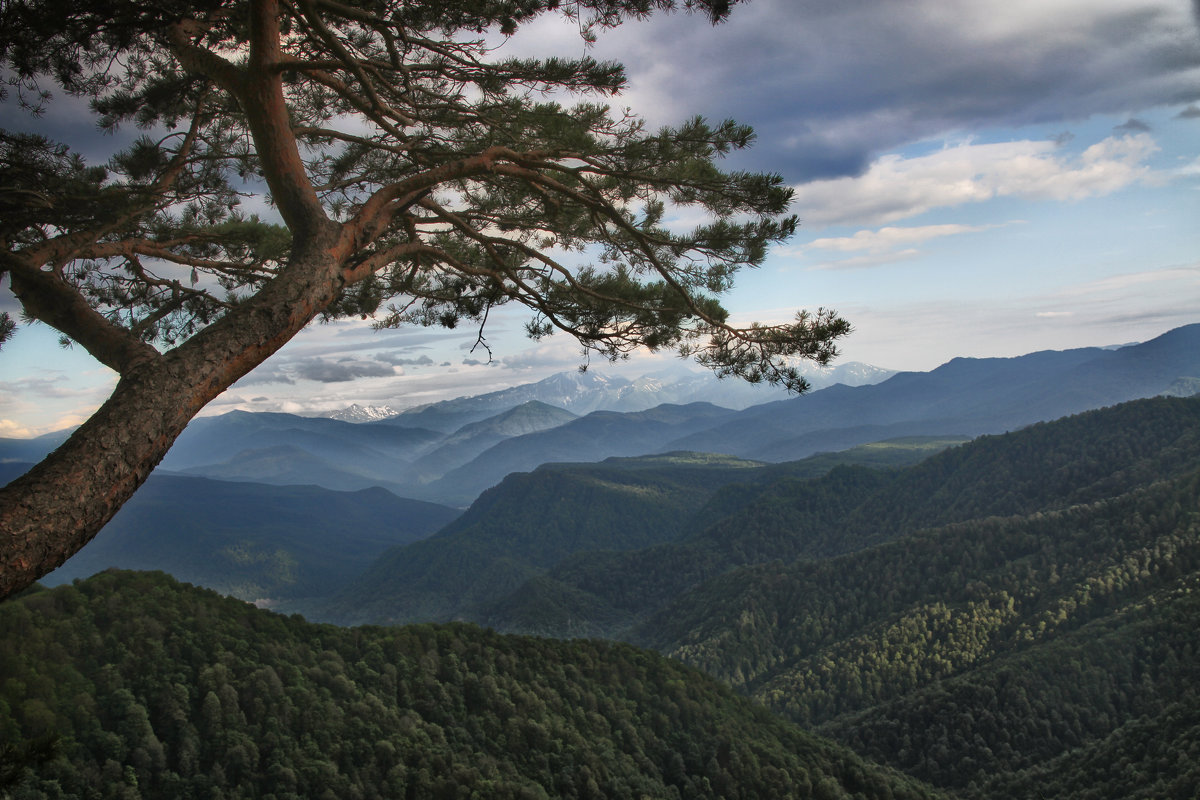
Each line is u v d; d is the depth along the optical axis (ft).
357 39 29.12
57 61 25.05
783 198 25.46
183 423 12.96
